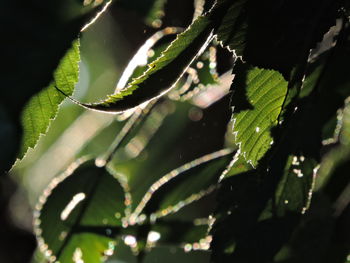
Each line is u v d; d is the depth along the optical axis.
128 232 0.80
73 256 0.79
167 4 0.78
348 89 0.71
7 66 0.59
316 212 0.77
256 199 0.67
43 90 0.61
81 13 0.61
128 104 0.62
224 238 0.67
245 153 0.66
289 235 0.67
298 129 0.68
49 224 0.79
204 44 0.64
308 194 0.68
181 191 0.80
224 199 0.67
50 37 0.60
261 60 0.64
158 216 0.80
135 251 0.80
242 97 0.65
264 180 0.67
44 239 0.79
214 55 0.77
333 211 0.78
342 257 0.75
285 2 0.64
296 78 0.65
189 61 0.63
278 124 0.65
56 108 0.62
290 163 0.68
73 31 0.61
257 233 0.67
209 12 0.63
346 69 0.71
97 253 0.79
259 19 0.64
